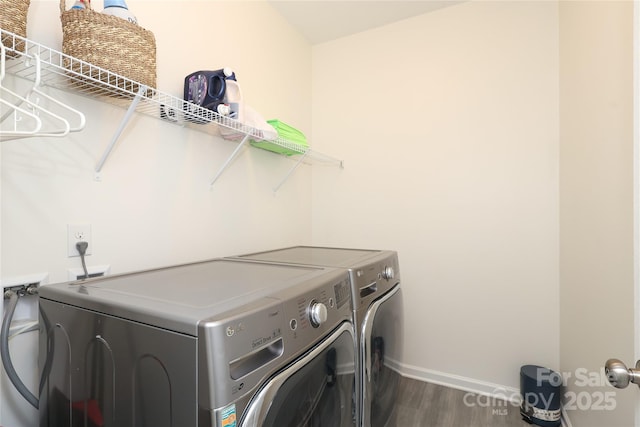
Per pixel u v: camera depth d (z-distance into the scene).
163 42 1.32
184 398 0.58
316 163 2.49
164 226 1.33
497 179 1.97
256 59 1.89
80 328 0.75
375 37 2.32
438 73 2.13
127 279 0.97
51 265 0.98
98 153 1.10
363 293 1.18
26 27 0.84
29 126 0.93
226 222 1.66
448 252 2.09
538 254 1.87
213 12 1.58
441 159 2.12
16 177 0.91
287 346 0.73
